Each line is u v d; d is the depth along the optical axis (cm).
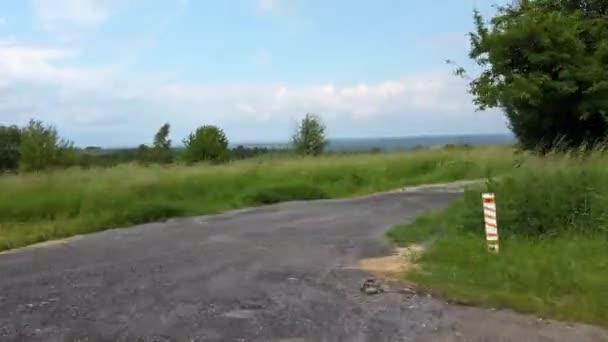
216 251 1077
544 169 1148
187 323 648
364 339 595
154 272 901
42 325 643
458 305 705
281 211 1708
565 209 1017
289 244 1144
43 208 1507
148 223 1495
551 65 1723
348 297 748
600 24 1830
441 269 849
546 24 1712
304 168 2505
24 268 951
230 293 771
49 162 3111
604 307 660
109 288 804
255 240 1199
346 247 1099
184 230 1359
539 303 683
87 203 1574
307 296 754
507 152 2670
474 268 833
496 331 615
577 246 900
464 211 1200
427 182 2539
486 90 1798
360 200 1977
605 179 1077
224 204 1812
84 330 626
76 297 758
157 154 4047
